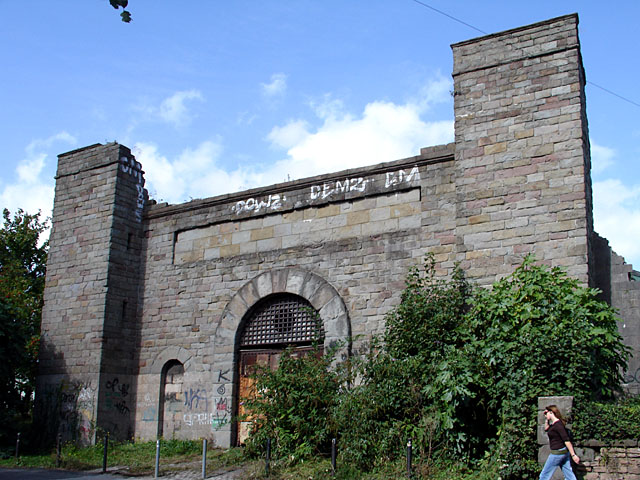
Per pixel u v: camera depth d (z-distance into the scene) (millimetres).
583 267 12695
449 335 12953
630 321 16844
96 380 17656
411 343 13219
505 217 13656
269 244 17094
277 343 16375
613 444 9609
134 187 19625
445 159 14969
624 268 17250
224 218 17969
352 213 16000
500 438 10938
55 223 20141
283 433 13562
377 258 15352
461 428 11750
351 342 15078
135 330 18844
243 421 14938
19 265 30547
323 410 13500
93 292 18500
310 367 14156
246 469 13250
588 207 13680
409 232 15094
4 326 19203
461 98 14758
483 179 14070
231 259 17625
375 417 12430
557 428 9531
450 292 13516
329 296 15656
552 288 12078
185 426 17234
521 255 13312
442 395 11773
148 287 18984
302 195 16812
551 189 13336
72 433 17766
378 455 11969
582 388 11078
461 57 15023
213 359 17141
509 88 14289
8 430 19000
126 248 19047
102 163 19469
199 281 18047
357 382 14531
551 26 14148
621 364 12102
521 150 13828
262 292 16719
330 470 11906
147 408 18031
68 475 14047
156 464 13391
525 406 10805
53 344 19000
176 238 18906
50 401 18547
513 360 11477
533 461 10227
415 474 11016
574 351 11141
